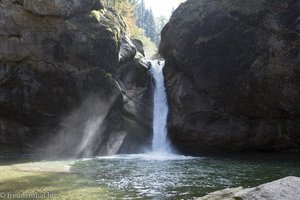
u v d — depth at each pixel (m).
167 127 34.91
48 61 29.30
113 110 31.70
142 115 33.47
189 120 33.34
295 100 30.48
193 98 33.44
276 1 29.72
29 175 19.20
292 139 31.95
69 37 29.33
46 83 29.73
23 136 30.89
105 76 30.36
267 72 30.53
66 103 30.28
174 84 35.12
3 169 21.11
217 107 32.94
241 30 31.08
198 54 32.91
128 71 33.28
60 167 22.61
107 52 30.27
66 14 29.19
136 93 33.47
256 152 33.34
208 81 32.72
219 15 32.00
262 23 30.27
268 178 19.67
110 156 30.62
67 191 15.52
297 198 7.54
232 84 31.91
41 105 30.16
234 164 25.50
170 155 31.91
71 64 29.59
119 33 31.66
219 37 31.86
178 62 34.47
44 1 28.30
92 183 17.47
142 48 38.16
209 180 18.91
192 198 14.70
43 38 29.12
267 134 32.28
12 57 28.73
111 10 34.75
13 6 28.48
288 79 30.11
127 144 32.97
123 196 14.79
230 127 32.78
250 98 31.69
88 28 30.00
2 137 30.42
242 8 30.95
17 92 29.64
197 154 33.34
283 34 29.58
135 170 22.00
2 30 28.36
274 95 30.94
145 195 15.10
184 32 33.62
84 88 29.95
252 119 32.69
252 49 30.83
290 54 29.61
